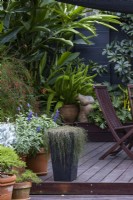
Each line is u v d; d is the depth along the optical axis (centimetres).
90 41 886
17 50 776
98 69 874
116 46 859
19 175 474
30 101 652
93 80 882
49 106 776
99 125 804
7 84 611
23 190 460
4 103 608
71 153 508
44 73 842
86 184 506
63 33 838
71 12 820
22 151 515
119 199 489
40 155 541
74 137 505
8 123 532
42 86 812
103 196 502
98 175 543
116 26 879
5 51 729
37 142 531
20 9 760
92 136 808
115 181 512
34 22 775
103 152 696
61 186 508
